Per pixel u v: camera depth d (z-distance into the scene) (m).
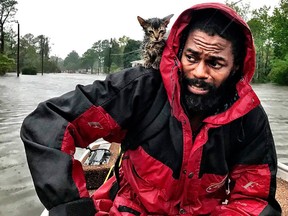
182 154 0.66
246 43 0.66
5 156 2.34
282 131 3.74
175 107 0.65
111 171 1.01
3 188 1.79
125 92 0.67
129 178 0.71
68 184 0.58
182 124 0.65
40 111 0.65
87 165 1.54
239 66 0.68
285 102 6.75
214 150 0.67
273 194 0.73
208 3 0.63
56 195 0.57
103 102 0.67
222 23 0.63
